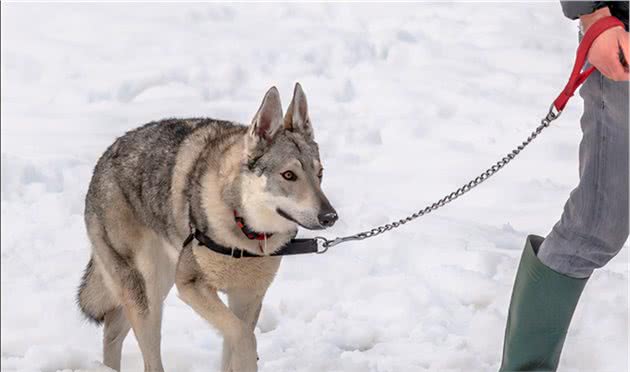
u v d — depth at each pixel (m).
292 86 13.46
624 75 4.52
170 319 7.31
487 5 17.05
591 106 4.82
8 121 12.32
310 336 6.95
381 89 13.33
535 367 5.29
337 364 6.36
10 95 13.26
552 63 14.64
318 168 5.94
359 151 11.41
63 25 15.68
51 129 12.07
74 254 8.62
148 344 6.40
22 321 7.35
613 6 4.66
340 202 9.84
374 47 14.85
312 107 12.70
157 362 6.41
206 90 13.20
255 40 14.97
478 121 12.48
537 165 11.02
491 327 6.84
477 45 15.28
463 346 6.66
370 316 7.25
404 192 10.23
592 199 4.82
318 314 7.23
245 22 15.88
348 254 8.39
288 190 5.75
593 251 4.93
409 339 6.82
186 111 12.50
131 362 6.87
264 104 5.83
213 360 6.63
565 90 5.07
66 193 10.06
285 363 6.41
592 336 6.63
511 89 13.61
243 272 5.93
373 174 10.76
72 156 11.02
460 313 7.26
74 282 8.05
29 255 8.62
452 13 16.64
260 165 5.78
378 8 16.70
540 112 12.76
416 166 10.99
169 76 13.65
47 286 7.96
